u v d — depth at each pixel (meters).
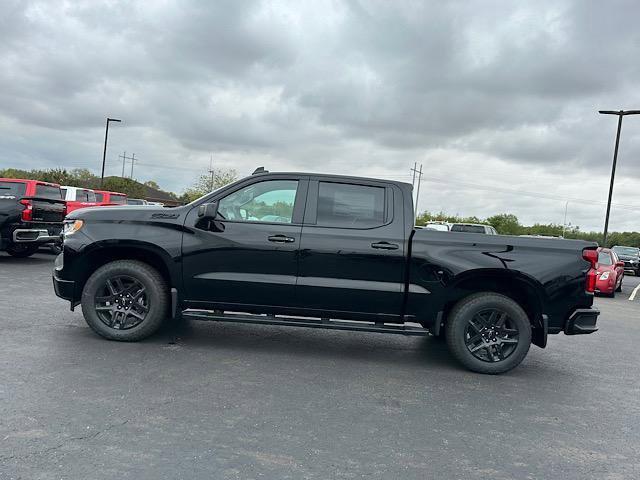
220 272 5.74
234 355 5.73
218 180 69.56
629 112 28.28
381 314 5.73
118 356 5.38
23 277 10.67
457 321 5.63
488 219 67.75
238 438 3.64
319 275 5.68
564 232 72.19
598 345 7.74
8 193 13.88
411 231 5.72
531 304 5.81
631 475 3.44
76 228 5.92
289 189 5.88
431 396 4.83
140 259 6.06
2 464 3.09
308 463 3.35
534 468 3.47
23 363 4.95
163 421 3.84
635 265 31.56
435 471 3.35
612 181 29.33
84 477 3.00
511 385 5.34
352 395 4.70
